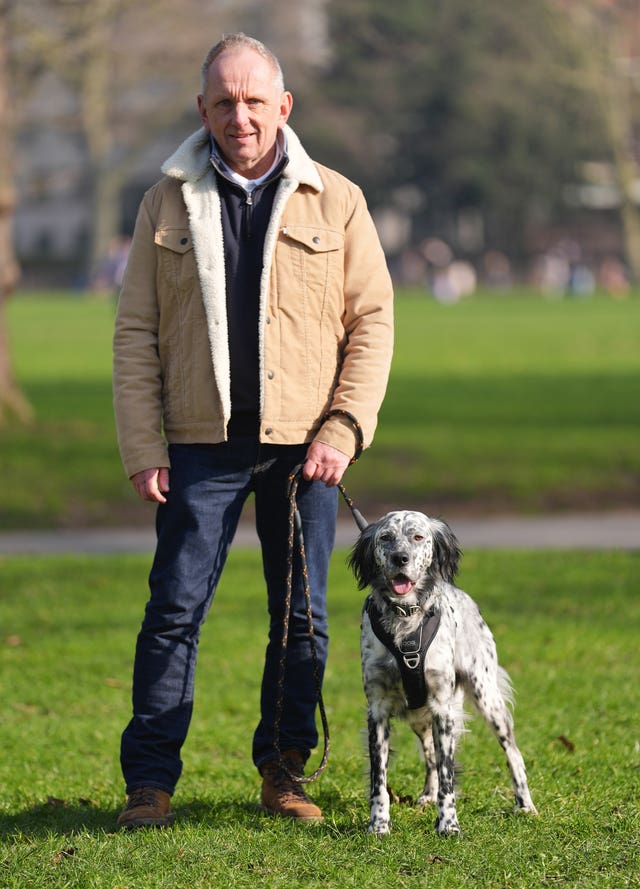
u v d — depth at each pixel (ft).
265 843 25.00
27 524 71.87
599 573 54.75
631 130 382.63
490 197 371.76
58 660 42.91
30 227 464.24
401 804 28.19
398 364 142.20
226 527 26.48
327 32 373.20
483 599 50.14
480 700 26.76
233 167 26.02
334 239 26.16
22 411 93.45
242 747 33.99
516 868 23.39
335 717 36.35
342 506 73.67
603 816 26.37
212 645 44.57
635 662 41.16
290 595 26.84
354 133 360.48
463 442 87.71
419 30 366.43
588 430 92.73
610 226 415.44
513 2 365.20
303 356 26.09
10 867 23.84
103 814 28.19
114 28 225.35
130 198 445.78
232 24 311.68
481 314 232.12
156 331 26.66
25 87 156.15
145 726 26.48
